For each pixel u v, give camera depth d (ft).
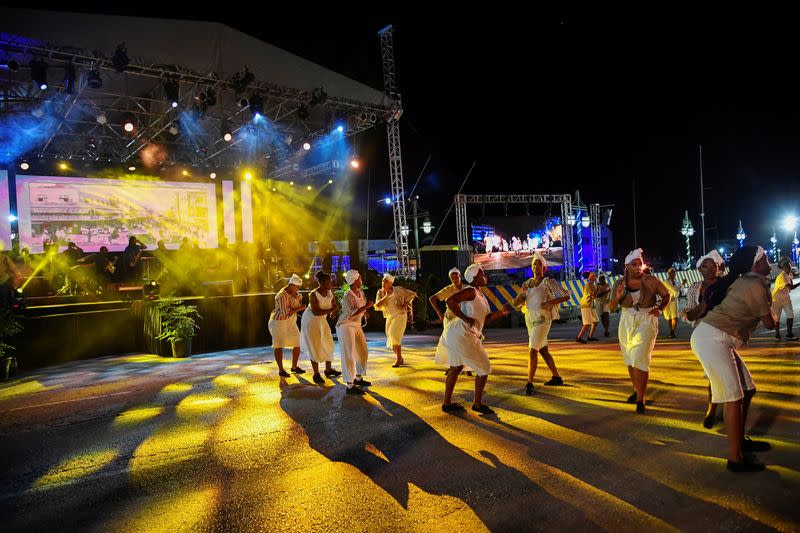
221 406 23.70
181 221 76.84
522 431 18.42
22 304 39.68
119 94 59.57
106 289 52.70
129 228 73.41
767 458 15.03
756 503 12.34
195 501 13.78
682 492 13.12
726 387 14.57
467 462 15.71
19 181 67.31
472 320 20.62
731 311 14.98
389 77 67.36
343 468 15.67
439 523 12.10
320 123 74.18
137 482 15.20
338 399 24.25
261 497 13.85
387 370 31.73
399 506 13.02
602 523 11.78
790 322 38.34
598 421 19.22
